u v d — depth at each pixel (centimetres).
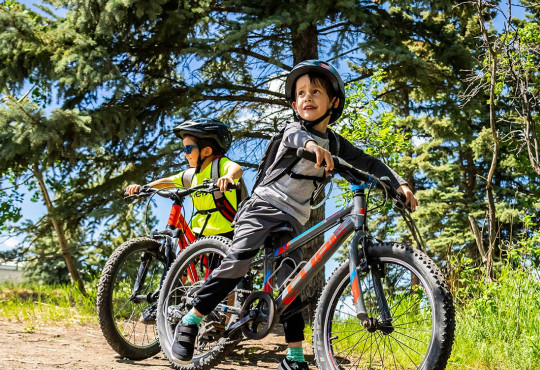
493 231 705
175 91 1016
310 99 290
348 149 304
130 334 429
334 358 274
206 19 965
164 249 389
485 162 1806
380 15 1020
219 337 323
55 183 1116
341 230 268
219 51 902
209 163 391
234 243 299
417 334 327
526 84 811
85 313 558
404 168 1739
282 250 298
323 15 907
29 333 431
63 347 388
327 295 278
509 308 517
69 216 962
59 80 842
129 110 930
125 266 407
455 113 1134
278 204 293
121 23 928
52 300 677
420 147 1778
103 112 877
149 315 371
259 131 1135
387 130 845
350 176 266
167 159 945
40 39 866
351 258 257
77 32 912
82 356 362
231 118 1133
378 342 373
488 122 1655
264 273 306
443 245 1585
